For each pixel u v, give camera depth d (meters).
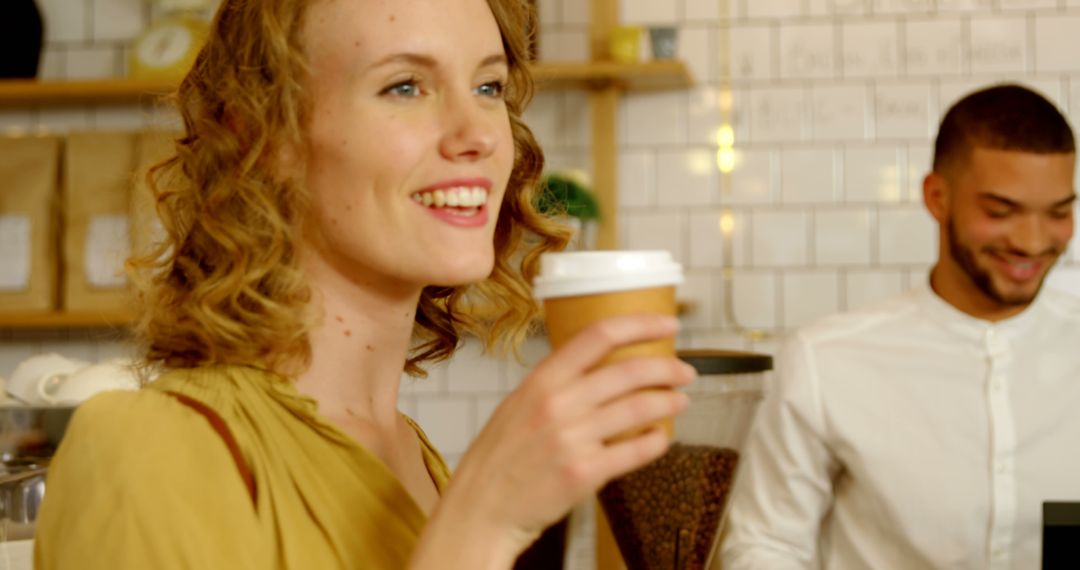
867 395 2.18
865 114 3.30
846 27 3.31
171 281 0.98
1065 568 1.13
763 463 2.20
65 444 0.82
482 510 0.69
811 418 2.17
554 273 0.69
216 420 0.85
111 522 0.76
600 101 3.26
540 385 0.68
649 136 3.37
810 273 3.32
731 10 3.34
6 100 3.32
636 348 0.68
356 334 0.97
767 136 3.34
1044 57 3.25
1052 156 2.04
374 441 0.97
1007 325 2.16
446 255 0.90
